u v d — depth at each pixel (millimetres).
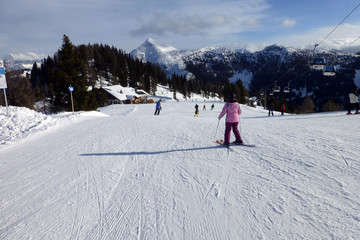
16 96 36156
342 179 3434
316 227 2408
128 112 40188
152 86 130375
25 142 9367
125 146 7250
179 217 2963
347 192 3031
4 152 7895
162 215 3049
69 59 31516
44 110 43312
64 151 7199
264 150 5457
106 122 14125
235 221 2742
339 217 2516
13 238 2799
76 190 4129
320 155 4613
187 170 4641
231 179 3979
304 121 10070
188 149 6270
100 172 4988
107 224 2949
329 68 21750
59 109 32281
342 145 5152
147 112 38656
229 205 3121
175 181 4137
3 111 13102
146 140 7961
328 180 3459
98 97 66000
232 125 6109
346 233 2244
